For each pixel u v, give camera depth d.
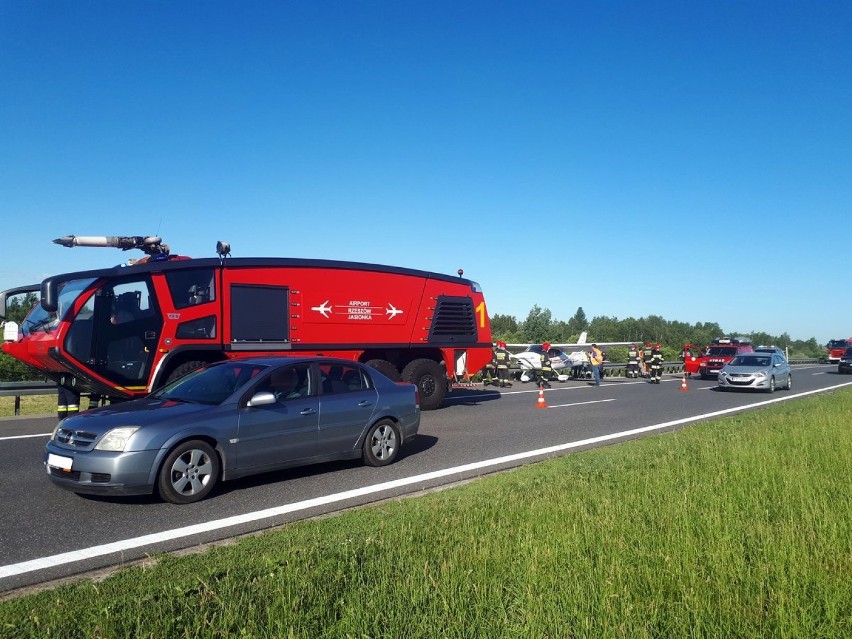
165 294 11.20
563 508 5.57
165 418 6.73
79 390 11.10
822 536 4.73
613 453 9.25
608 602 3.59
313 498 7.01
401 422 8.93
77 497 6.93
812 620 3.53
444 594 3.78
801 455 8.09
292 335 12.93
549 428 12.64
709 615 3.58
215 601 3.78
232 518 6.21
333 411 8.10
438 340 15.81
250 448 7.25
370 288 14.38
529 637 3.39
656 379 27.72
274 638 3.38
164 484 6.56
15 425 12.57
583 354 30.66
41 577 4.69
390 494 7.23
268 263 12.62
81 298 10.33
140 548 5.33
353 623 3.51
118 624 3.52
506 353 24.58
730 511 5.44
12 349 10.85
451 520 5.45
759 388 23.25
